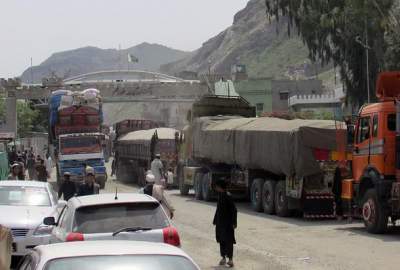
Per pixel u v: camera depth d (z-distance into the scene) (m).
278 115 29.84
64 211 11.27
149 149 41.38
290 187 23.36
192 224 22.70
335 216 22.59
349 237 18.67
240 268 14.44
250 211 26.70
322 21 44.62
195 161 33.03
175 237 10.14
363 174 19.66
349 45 45.84
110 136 78.69
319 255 15.75
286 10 47.62
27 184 17.02
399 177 18.22
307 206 22.86
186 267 6.11
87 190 19.20
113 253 6.17
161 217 10.37
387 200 18.72
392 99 18.95
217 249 17.28
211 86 80.44
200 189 32.34
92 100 45.19
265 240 18.50
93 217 10.15
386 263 14.48
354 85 47.66
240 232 20.25
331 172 22.59
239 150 27.08
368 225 19.28
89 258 6.07
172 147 41.12
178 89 80.81
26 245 14.36
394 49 43.44
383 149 18.70
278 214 24.45
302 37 47.84
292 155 22.70
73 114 44.81
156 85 80.94
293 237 18.98
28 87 79.56
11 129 77.25
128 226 10.09
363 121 19.88
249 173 27.41
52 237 10.97
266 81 96.12
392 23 43.66
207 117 31.98
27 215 14.98
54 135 45.69
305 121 23.84
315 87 95.62
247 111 33.69
